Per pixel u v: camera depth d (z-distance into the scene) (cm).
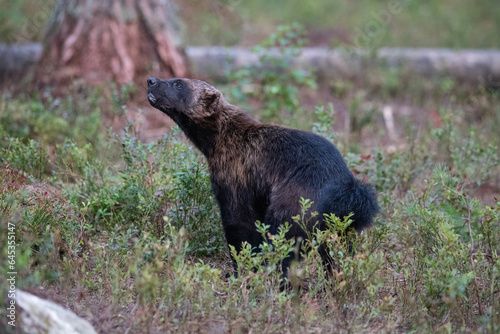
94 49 1603
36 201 965
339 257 798
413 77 2108
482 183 1211
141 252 745
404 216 1051
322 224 800
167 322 699
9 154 1089
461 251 808
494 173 1338
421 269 833
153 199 971
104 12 1608
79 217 929
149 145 1055
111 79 1596
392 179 1171
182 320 698
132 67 1620
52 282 765
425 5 3067
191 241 938
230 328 701
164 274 802
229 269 920
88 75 1590
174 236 769
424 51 2177
